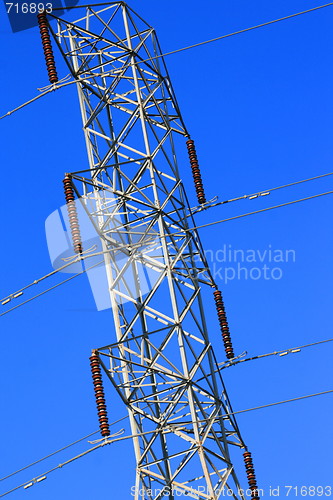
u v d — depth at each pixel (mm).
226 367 42156
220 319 43156
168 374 38875
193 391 39281
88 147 43562
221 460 38875
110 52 44594
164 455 39375
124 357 40219
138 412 39031
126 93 45062
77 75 44219
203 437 38438
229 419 40156
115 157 43625
